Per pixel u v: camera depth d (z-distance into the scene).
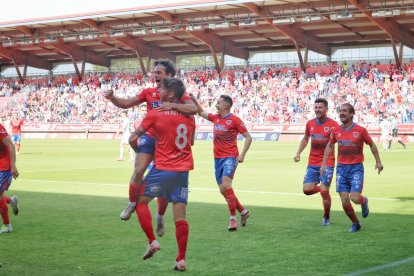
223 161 10.90
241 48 66.50
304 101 55.97
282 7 52.06
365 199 10.53
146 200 7.76
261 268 7.84
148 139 8.98
